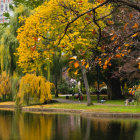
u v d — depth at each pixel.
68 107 27.92
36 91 33.12
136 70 24.41
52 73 38.44
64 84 71.88
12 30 33.69
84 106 29.08
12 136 11.48
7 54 32.81
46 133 12.23
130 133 11.99
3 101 41.69
